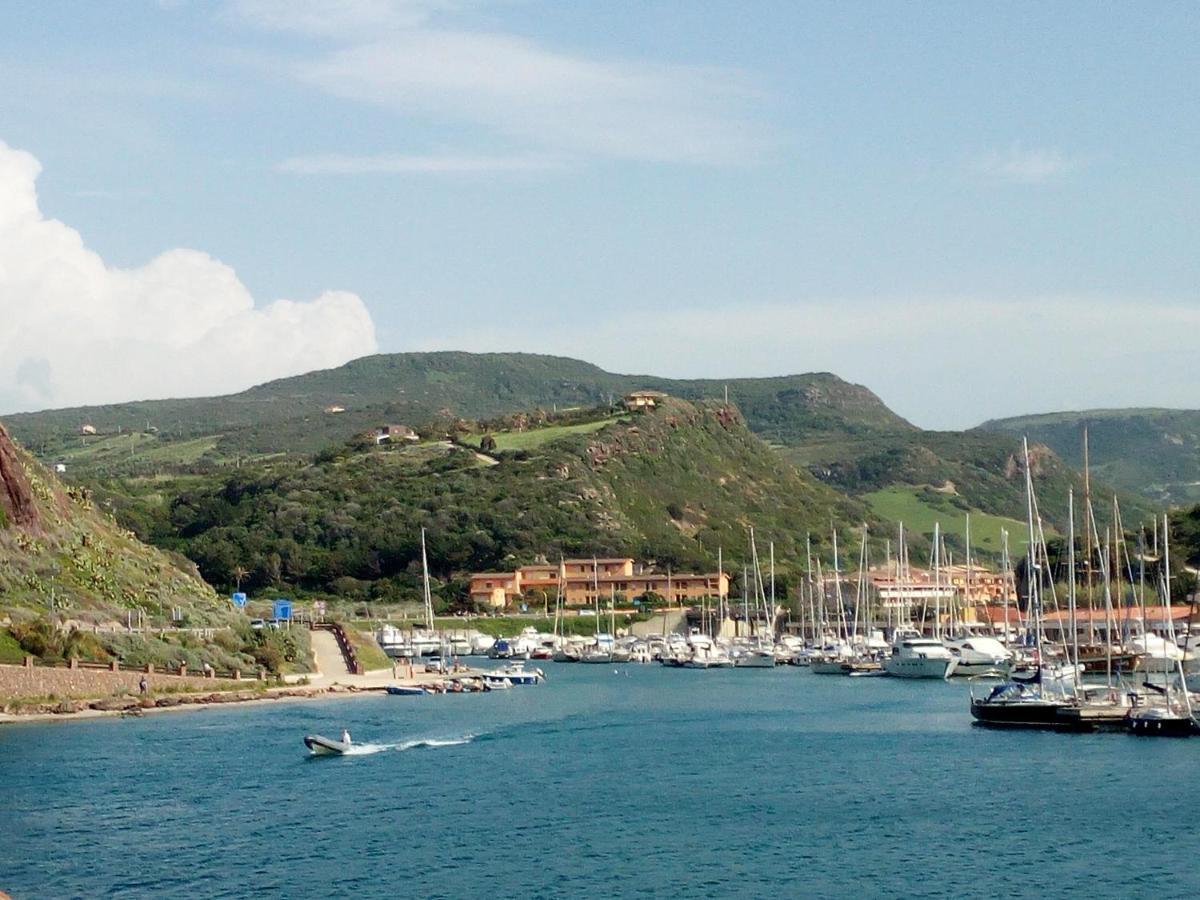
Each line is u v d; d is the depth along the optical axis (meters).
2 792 102.38
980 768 112.25
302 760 117.12
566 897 75.69
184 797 101.19
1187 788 101.06
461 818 94.62
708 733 138.12
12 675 141.25
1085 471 165.75
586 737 134.75
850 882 78.56
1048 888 77.19
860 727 141.38
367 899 75.38
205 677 164.50
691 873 80.44
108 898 75.50
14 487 178.00
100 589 176.25
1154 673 155.12
